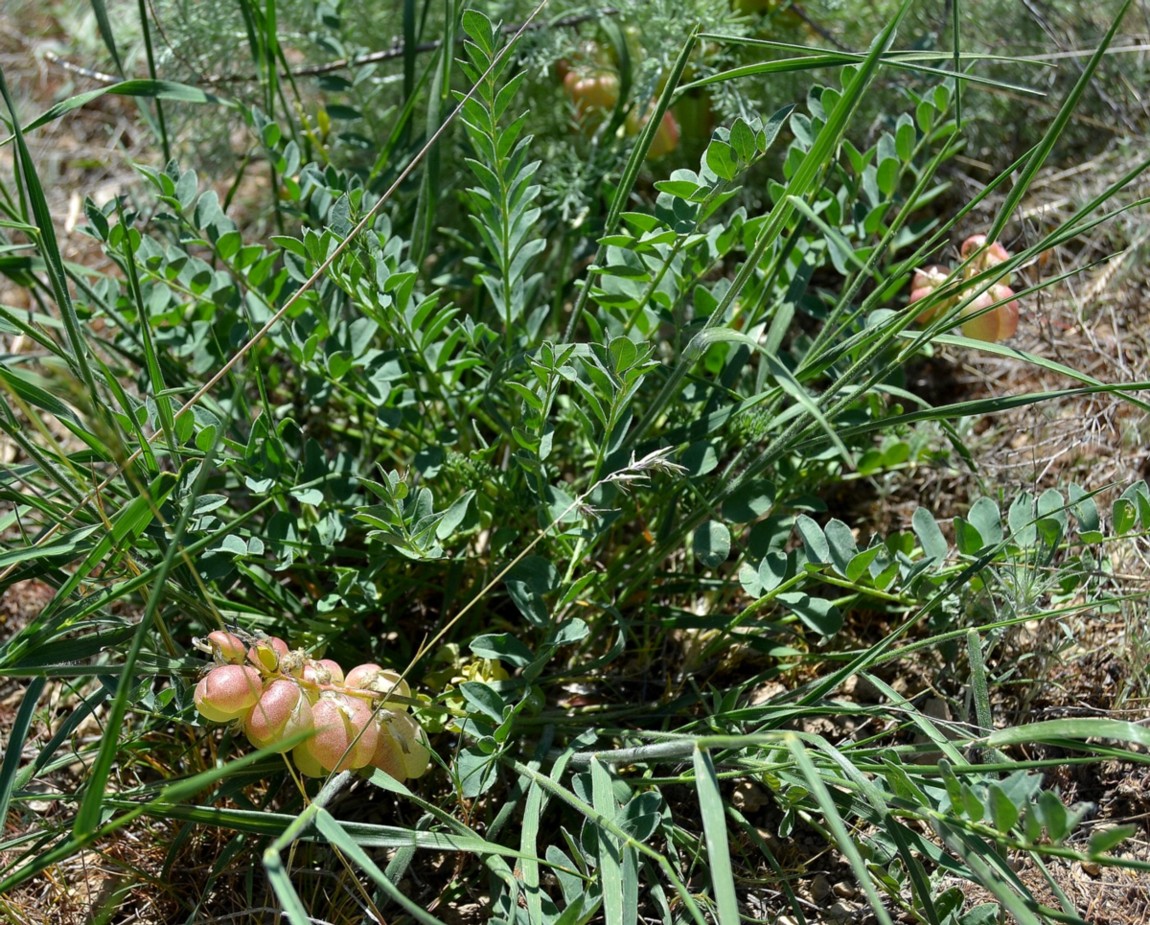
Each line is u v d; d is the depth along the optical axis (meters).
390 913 0.33
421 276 0.48
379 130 0.57
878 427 0.33
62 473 0.36
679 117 0.52
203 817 0.29
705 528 0.36
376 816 0.36
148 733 0.36
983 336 0.41
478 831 0.35
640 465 0.31
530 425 0.35
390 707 0.31
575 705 0.40
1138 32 0.55
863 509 0.46
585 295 0.38
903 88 0.44
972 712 0.38
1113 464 0.44
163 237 0.54
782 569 0.35
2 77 0.36
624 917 0.27
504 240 0.37
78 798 0.31
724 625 0.37
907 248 0.51
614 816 0.29
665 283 0.40
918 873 0.27
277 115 0.60
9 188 0.62
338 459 0.40
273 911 0.31
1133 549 0.41
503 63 0.34
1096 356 0.48
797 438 0.34
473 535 0.41
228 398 0.44
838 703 0.38
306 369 0.40
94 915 0.33
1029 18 0.55
